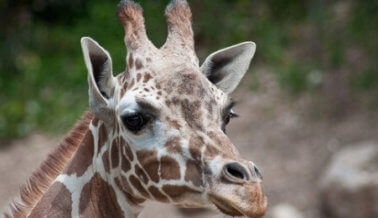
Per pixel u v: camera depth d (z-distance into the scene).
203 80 8.59
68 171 9.37
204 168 8.11
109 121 8.97
